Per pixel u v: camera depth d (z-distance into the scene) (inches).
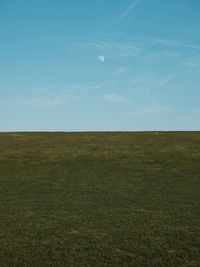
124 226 271.0
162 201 360.2
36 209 331.6
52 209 331.0
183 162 622.8
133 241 236.4
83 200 368.2
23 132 1138.0
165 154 705.0
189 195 387.9
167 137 954.7
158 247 225.0
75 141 910.4
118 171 553.9
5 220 293.1
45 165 617.3
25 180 489.4
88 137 989.2
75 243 233.9
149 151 743.7
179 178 494.3
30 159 676.1
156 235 248.4
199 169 561.3
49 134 1074.7
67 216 303.9
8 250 222.8
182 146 796.0
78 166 603.8
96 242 235.5
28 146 836.0
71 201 364.2
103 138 961.5
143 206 338.6
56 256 212.4
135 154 711.1
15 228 269.4
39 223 282.8
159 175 518.0
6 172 556.4
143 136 990.4
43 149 791.1
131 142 879.7
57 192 411.2
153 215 303.7
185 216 299.3
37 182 474.0
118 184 455.5
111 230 261.4
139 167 586.9
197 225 271.4
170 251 218.2
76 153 732.0
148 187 435.5
